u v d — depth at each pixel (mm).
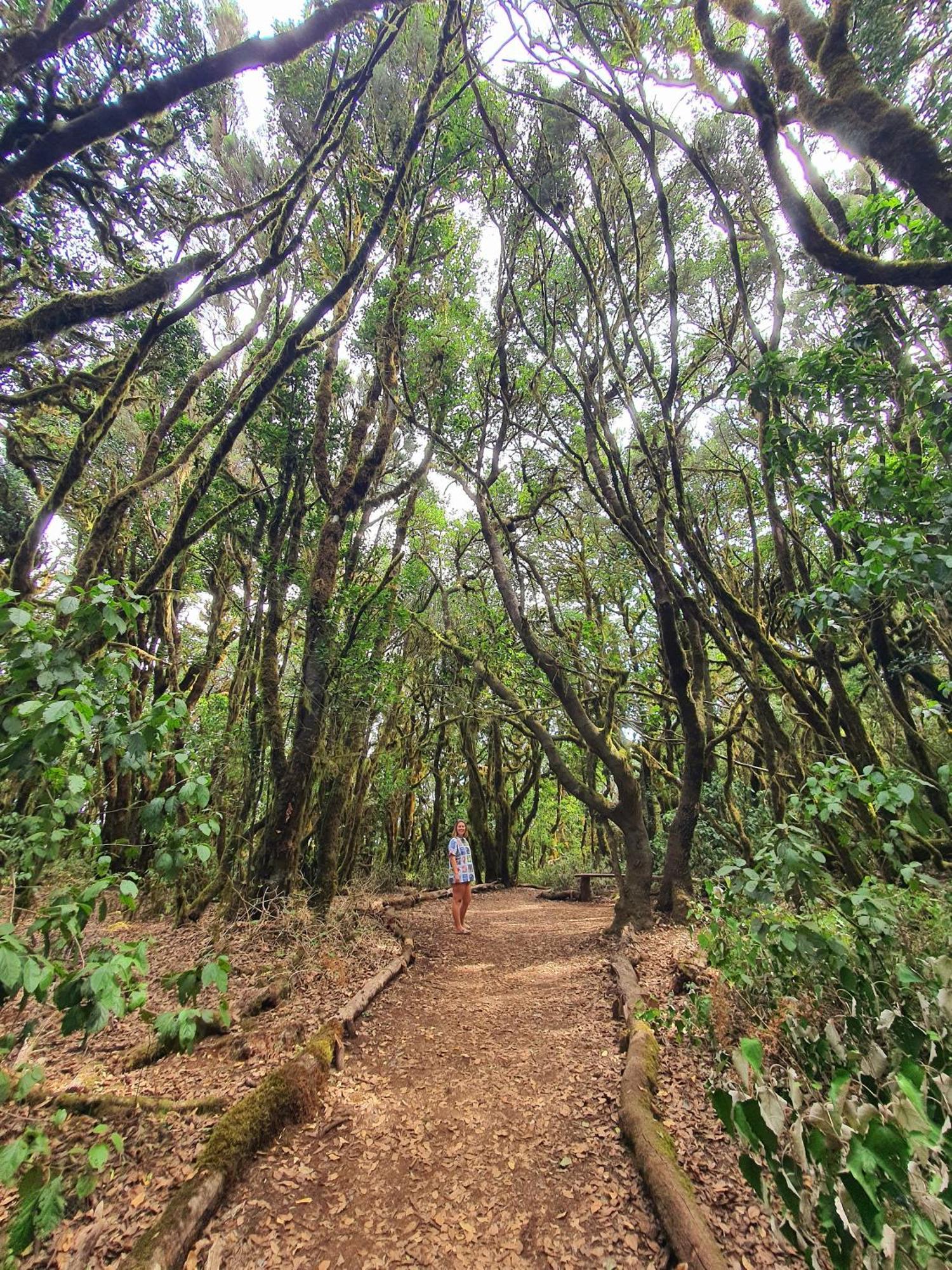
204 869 8305
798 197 4023
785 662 7473
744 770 12570
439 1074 4418
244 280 6711
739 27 6121
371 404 9383
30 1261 2551
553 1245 2725
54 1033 4715
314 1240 2805
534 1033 5098
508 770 19016
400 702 12586
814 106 3738
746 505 10883
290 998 5539
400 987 6312
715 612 9742
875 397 5250
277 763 8547
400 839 17953
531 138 8453
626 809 8031
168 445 11406
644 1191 2936
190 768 2916
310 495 10398
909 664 6750
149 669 11062
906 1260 1554
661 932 7215
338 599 8734
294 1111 3631
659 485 7883
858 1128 1734
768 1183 2676
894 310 5160
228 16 7602
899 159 3439
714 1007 3738
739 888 3738
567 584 13984
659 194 6715
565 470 11758
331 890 8289
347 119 7102
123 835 9375
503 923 10125
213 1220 2854
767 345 7289
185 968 6262
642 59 6496
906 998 3105
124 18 6828
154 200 8562
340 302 9695
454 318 9250
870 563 3908
